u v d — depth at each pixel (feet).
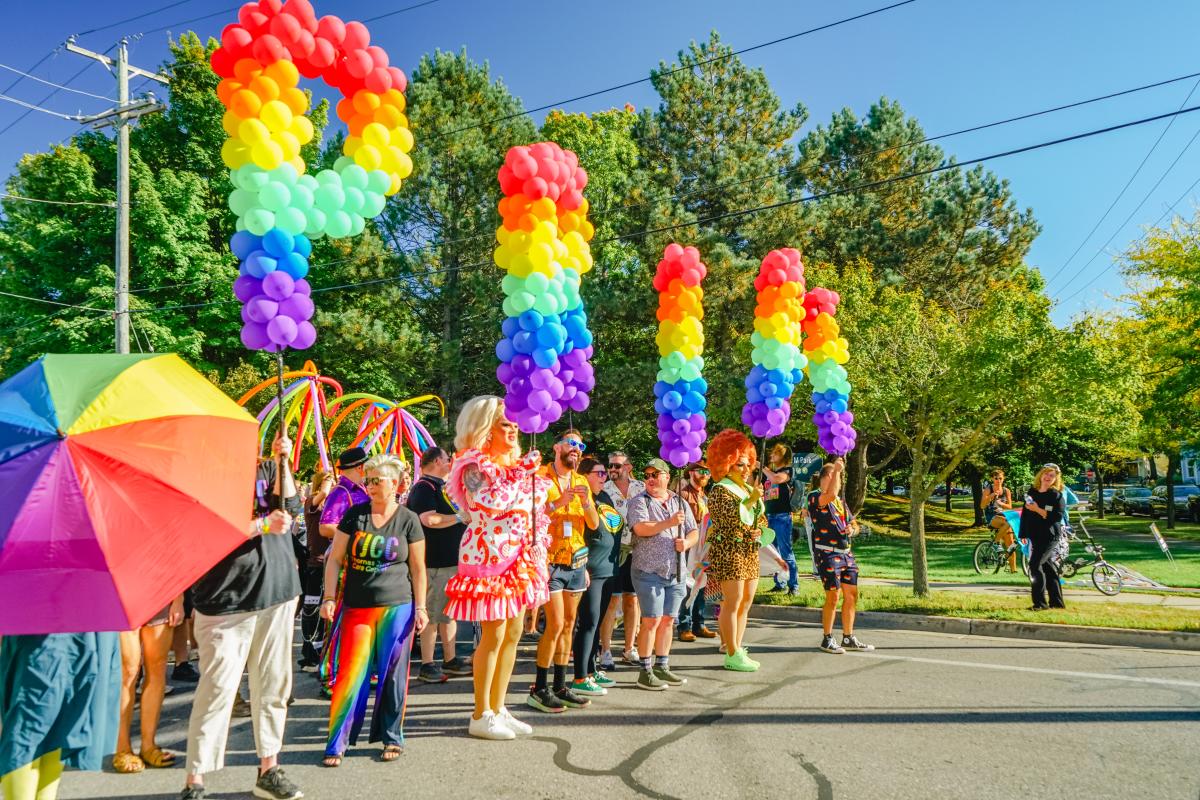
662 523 20.02
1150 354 65.46
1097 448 78.89
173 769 14.74
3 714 10.80
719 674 21.59
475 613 15.58
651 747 15.65
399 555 15.17
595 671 20.67
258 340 17.66
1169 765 14.58
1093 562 36.99
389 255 73.51
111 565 9.68
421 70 82.12
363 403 42.88
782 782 13.84
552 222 22.99
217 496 11.09
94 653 11.30
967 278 89.10
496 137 77.46
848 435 30.37
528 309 22.86
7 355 73.87
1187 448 73.97
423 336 75.56
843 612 24.68
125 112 53.78
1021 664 22.61
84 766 11.24
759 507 22.70
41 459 9.64
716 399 65.98
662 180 85.40
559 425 73.10
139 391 10.91
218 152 82.69
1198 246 63.67
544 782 13.87
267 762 13.26
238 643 13.17
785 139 90.63
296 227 17.84
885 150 84.64
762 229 74.69
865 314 37.88
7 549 9.25
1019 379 30.89
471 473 16.01
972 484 89.51
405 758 15.06
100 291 68.80
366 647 15.01
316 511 22.21
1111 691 19.60
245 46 17.75
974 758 14.99
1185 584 38.14
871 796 13.24
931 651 24.45
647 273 71.97
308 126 18.48
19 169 77.77
